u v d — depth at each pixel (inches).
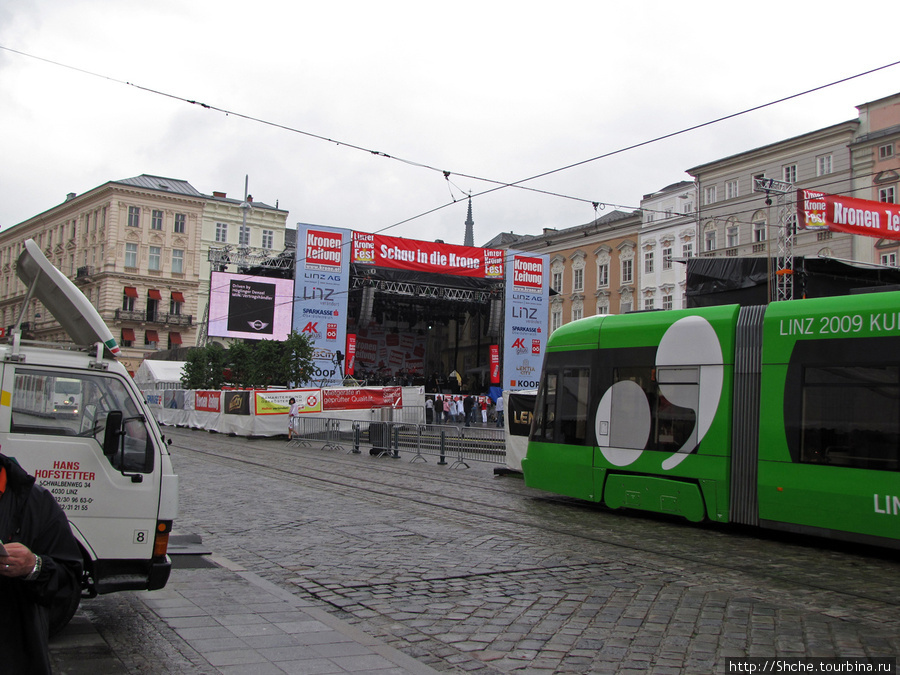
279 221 2847.0
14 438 218.2
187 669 192.9
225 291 1529.3
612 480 491.2
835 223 690.2
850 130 1599.4
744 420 424.8
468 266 1612.9
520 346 1680.6
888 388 366.6
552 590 293.9
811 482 389.7
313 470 749.3
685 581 313.9
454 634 236.8
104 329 235.9
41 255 227.5
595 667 207.2
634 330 494.0
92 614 240.8
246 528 420.2
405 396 1246.9
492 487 636.1
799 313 409.7
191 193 2753.4
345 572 318.7
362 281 1604.3
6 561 106.4
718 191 1829.5
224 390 1368.1
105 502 226.5
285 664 197.9
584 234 2177.7
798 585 311.0
